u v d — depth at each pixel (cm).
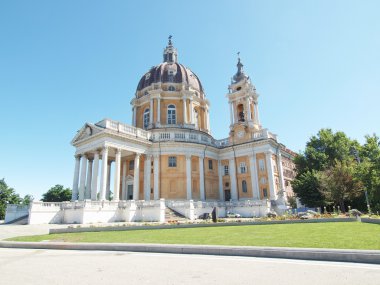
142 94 5150
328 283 561
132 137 3778
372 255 721
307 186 3656
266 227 1778
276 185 4159
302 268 691
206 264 781
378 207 3769
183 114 4794
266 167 4084
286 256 823
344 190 3347
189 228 1903
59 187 7231
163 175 4041
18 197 6388
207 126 5244
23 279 670
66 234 1731
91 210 2800
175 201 3428
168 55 5762
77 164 3912
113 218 2981
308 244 987
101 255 1002
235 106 4828
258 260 810
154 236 1455
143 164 4212
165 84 5019
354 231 1341
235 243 1087
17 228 2348
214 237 1317
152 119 4703
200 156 4284
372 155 3372
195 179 4203
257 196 4034
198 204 3391
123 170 4347
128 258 920
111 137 3566
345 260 748
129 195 4203
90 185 4034
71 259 934
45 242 1295
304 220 2089
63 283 626
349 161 3869
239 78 4981
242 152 4359
